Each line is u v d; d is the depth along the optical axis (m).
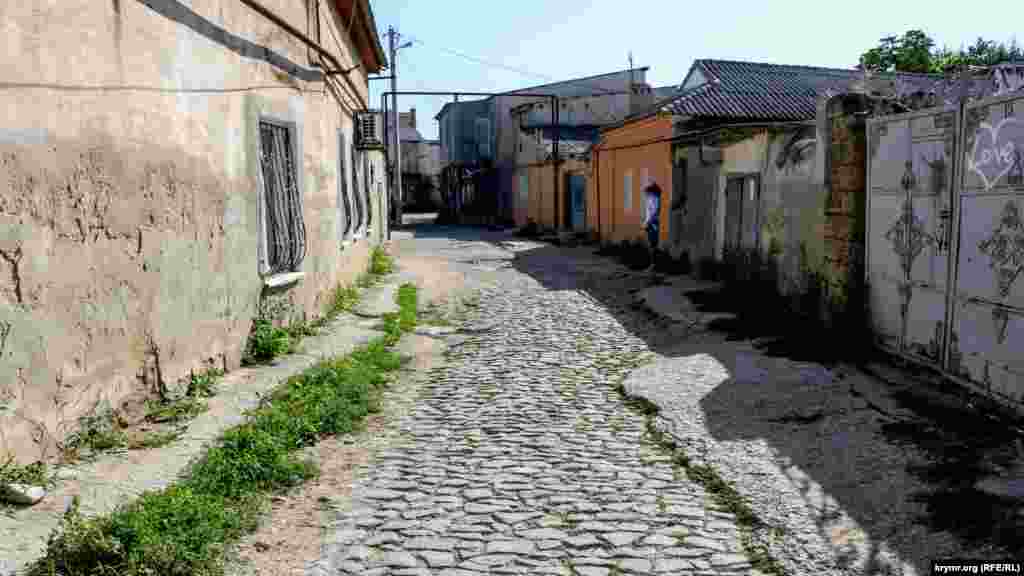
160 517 4.04
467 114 41.44
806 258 9.52
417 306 12.66
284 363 7.68
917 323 7.16
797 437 5.71
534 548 4.16
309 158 9.59
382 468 5.42
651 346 9.42
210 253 6.74
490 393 7.46
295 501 4.84
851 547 4.04
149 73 5.66
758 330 9.52
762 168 11.26
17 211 4.30
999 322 5.87
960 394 6.34
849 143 8.21
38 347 4.49
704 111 16.75
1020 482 4.54
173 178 6.03
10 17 4.24
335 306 11.20
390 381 7.98
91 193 4.96
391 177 41.84
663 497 4.87
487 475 5.27
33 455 4.46
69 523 3.81
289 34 8.85
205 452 5.14
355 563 4.00
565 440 6.01
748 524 4.45
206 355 6.70
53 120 4.59
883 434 5.58
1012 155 5.67
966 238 6.32
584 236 25.38
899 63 24.45
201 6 6.51
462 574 3.87
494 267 18.33
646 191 17.47
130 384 5.50
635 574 3.87
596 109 33.22
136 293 5.53
